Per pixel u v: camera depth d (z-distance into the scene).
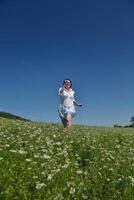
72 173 11.52
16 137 18.19
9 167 11.04
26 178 10.29
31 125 28.77
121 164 13.84
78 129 29.05
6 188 9.26
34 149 14.79
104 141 21.06
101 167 12.95
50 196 9.23
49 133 21.69
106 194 10.09
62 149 15.84
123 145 20.58
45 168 11.60
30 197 9.04
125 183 11.13
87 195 9.84
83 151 15.87
